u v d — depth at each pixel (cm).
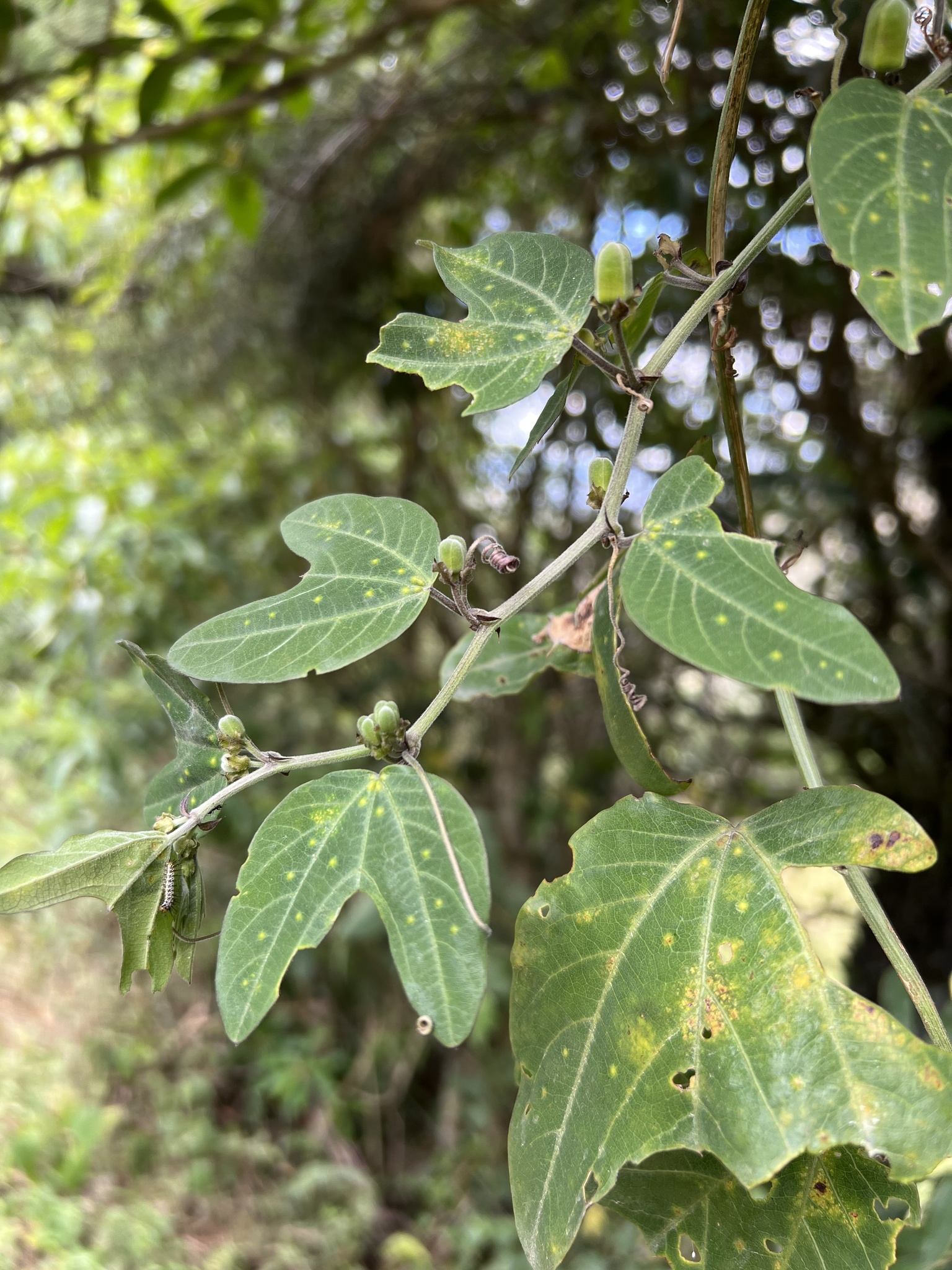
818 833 19
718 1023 18
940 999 68
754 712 95
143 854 19
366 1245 107
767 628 16
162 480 105
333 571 21
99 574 98
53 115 87
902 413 74
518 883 108
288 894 18
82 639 96
